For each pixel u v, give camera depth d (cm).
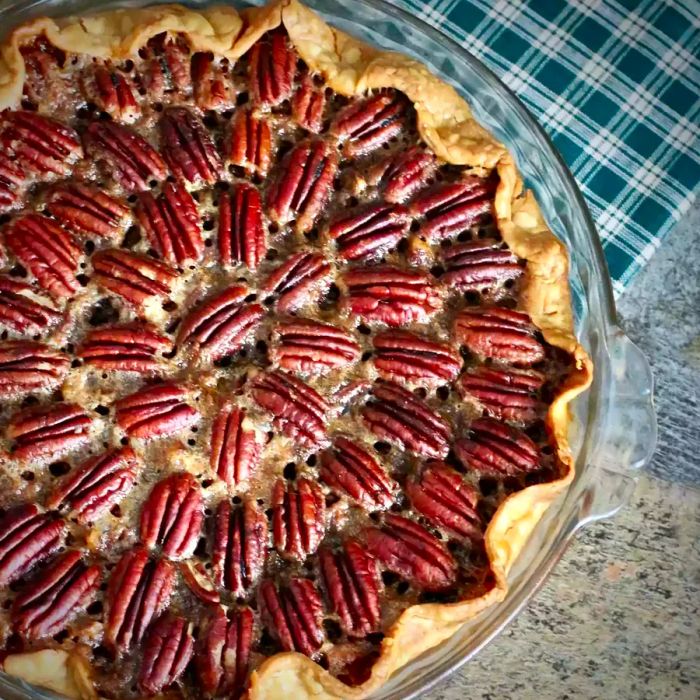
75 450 39
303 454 40
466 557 40
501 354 41
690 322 49
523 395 40
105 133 41
